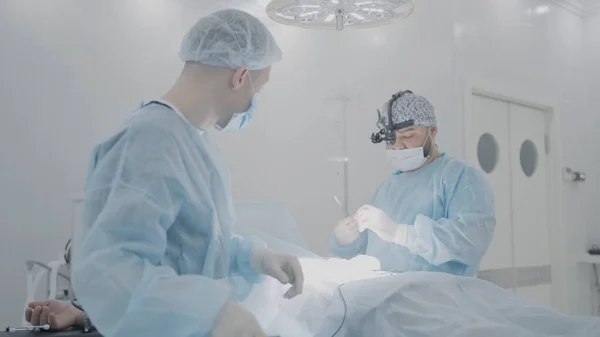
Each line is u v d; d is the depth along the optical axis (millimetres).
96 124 2889
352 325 1430
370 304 1427
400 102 2113
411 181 2160
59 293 2172
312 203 3455
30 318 1493
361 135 3369
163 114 1159
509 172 3693
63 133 2770
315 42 3559
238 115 1324
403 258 2010
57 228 2725
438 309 1420
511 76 3580
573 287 4125
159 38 3168
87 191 1081
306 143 3512
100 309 945
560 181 4039
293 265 1282
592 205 4398
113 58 2971
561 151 4082
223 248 1233
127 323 931
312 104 3525
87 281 960
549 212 4027
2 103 2578
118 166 1071
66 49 2797
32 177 2658
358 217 1945
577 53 4398
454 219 1875
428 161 2160
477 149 3441
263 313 1445
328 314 1449
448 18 3105
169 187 1084
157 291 940
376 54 3385
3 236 2557
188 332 937
